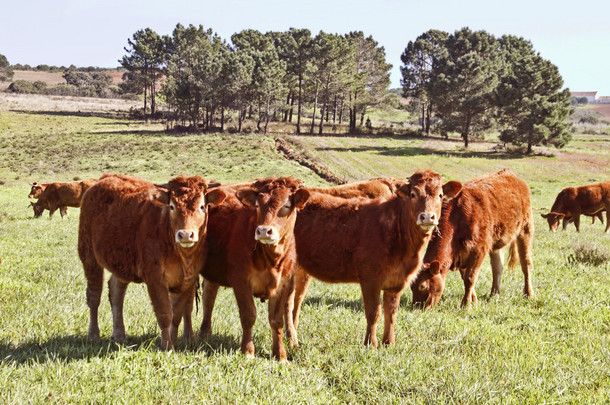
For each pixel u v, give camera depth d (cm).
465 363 624
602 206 2386
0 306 791
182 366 560
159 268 647
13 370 538
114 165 5697
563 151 7788
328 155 6738
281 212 634
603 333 793
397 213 711
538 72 7312
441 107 8475
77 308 835
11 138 7612
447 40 10425
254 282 671
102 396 486
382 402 531
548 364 647
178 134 8125
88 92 16600
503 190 1048
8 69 19200
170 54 11925
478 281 1161
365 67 9944
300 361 652
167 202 629
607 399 554
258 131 8700
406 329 783
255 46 11350
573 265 1288
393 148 7550
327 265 752
